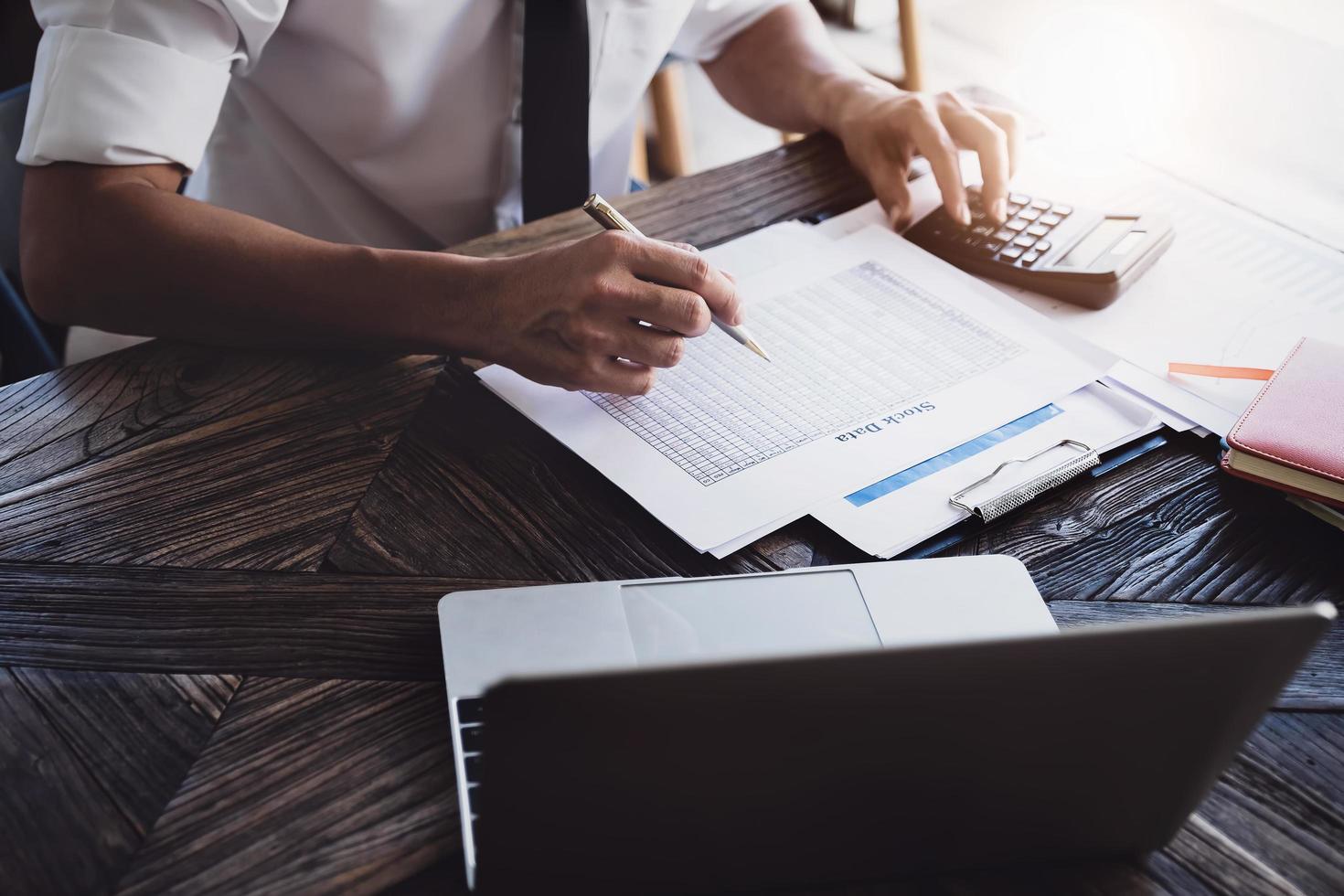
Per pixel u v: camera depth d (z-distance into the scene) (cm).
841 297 76
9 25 118
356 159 102
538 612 53
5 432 64
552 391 68
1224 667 38
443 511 60
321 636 53
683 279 66
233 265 69
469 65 99
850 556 58
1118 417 67
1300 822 46
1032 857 44
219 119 107
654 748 37
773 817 40
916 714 38
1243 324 75
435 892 43
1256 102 173
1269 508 62
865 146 90
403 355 71
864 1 243
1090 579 57
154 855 44
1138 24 201
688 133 209
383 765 47
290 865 44
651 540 59
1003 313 75
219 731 48
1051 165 93
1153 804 43
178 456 63
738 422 66
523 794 37
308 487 61
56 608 54
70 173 73
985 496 61
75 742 48
